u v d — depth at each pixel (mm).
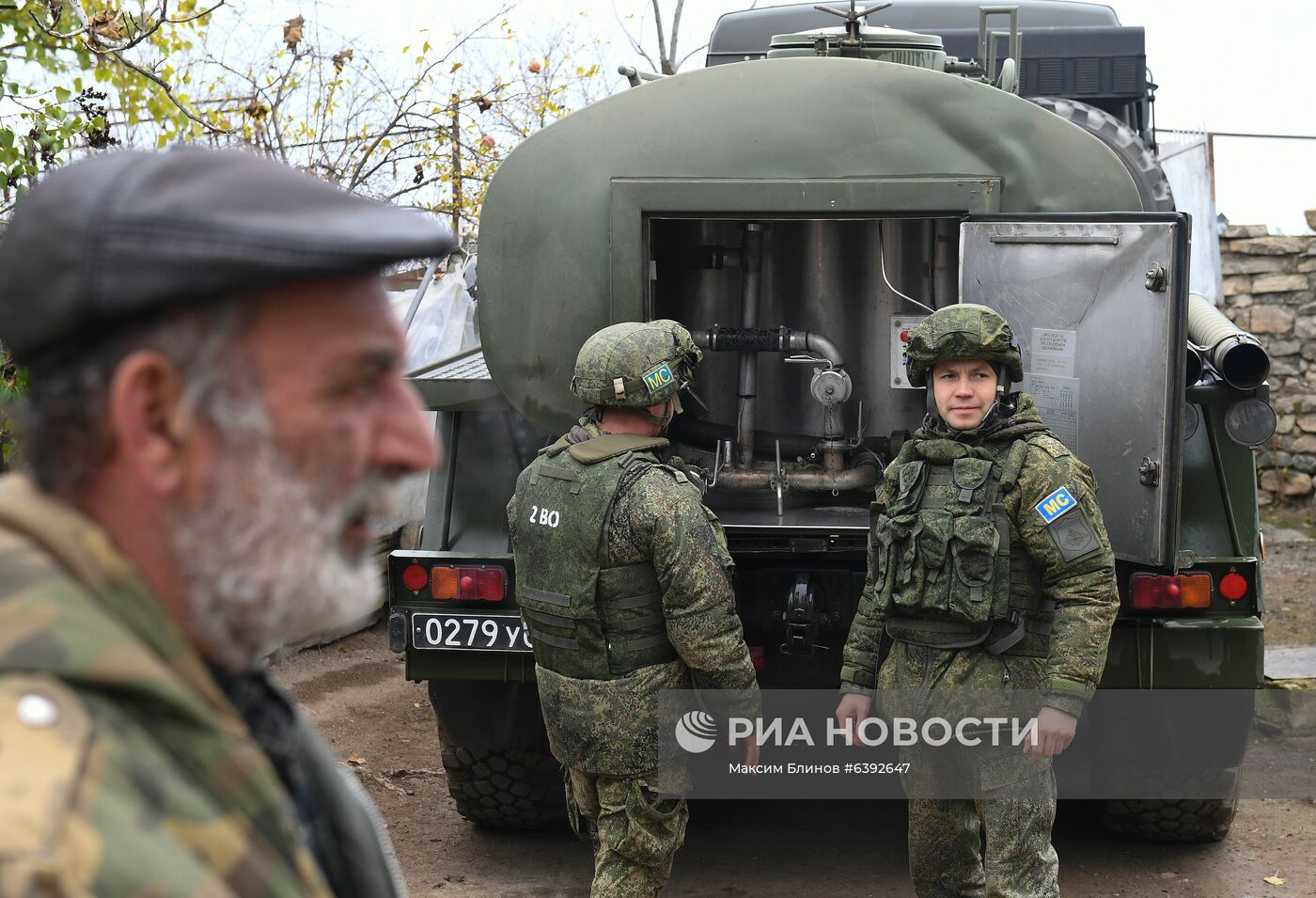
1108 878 3727
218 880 619
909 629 2900
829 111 3389
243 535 712
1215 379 3484
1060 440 3215
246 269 679
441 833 4156
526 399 3547
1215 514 3373
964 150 3375
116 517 723
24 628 632
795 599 3449
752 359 3939
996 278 3285
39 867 542
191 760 665
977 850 2996
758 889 3709
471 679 3510
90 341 690
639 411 2951
